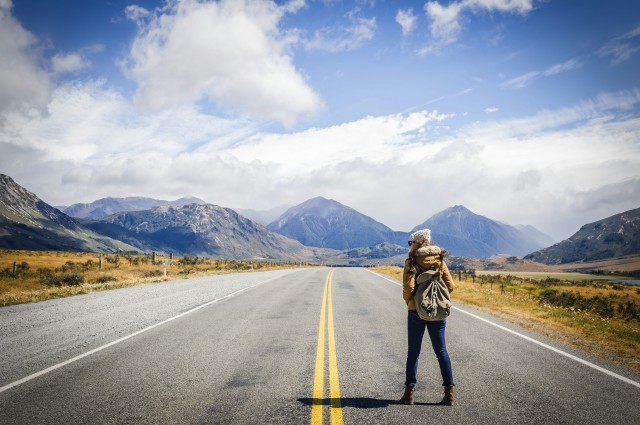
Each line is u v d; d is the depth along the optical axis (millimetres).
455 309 11312
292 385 4715
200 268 38406
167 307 11117
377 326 8484
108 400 4207
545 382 4934
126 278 24141
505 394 4504
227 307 11180
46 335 7398
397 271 35094
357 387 4684
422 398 4375
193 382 4789
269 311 10484
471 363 5750
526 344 6988
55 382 4773
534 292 21281
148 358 5836
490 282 28812
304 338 7234
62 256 48188
